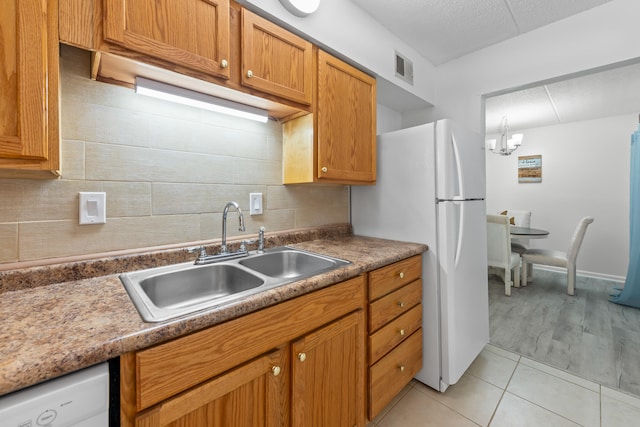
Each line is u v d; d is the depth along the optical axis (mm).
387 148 1838
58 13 730
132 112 1116
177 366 668
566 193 4117
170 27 912
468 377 1758
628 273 2877
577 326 2434
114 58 854
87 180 1019
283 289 885
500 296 3180
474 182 1828
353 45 1636
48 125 714
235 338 776
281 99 1273
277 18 1259
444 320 1571
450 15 1771
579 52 1740
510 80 2012
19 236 900
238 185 1452
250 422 821
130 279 993
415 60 2164
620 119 3711
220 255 1296
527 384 1682
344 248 1552
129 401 612
